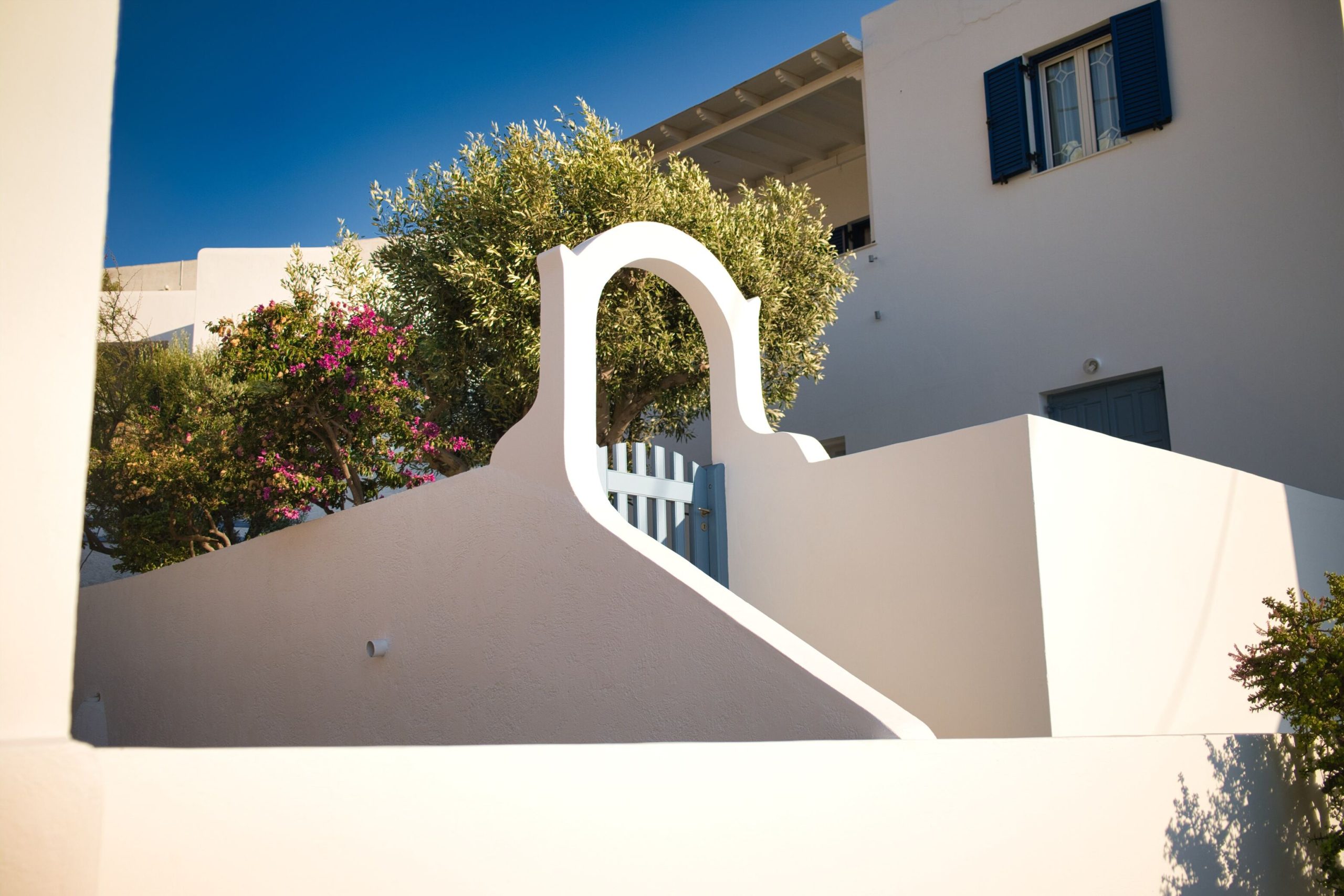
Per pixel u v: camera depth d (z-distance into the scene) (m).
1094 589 5.26
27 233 1.73
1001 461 5.16
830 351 13.73
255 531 14.93
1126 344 10.86
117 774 1.63
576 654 5.16
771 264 10.76
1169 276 10.64
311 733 7.08
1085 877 3.49
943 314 12.55
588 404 5.69
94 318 1.78
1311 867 4.82
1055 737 3.59
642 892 2.29
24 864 1.49
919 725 3.49
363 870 1.89
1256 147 10.18
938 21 13.14
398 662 6.44
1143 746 3.91
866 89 13.86
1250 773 4.52
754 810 2.55
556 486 5.48
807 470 6.31
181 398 14.67
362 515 7.01
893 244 13.22
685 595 4.55
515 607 5.63
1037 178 11.88
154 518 12.83
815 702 3.77
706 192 10.87
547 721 5.26
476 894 2.04
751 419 6.84
